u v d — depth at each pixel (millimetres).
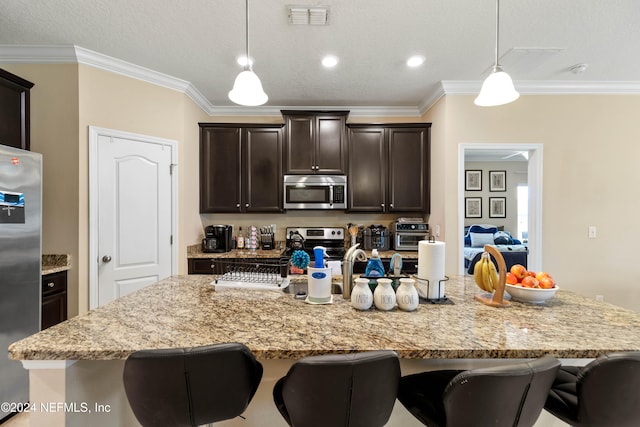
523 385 784
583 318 1188
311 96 3240
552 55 2393
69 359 917
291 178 3359
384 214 3686
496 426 823
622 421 875
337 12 1869
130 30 2055
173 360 801
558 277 2941
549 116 2951
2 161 1674
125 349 910
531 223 2992
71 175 2307
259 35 2111
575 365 1270
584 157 2949
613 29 2051
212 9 1842
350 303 1376
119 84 2508
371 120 3641
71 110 2299
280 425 1271
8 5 1788
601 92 2928
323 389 799
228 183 3355
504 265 1330
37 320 1856
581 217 2947
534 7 1825
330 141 3387
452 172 2961
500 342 969
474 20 1957
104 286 2422
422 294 1439
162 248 2754
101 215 2412
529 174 3037
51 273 2162
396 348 927
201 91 3094
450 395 828
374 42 2205
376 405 845
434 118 3227
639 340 988
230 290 1566
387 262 3084
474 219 6707
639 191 2943
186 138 2992
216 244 3238
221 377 844
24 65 2297
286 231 3656
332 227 3674
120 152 2512
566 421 976
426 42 2209
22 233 1771
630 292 2938
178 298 1437
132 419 1277
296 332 1046
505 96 1488
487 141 2949
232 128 3357
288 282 1629
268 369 1262
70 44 2217
